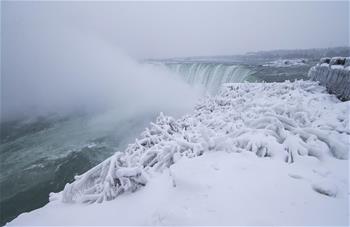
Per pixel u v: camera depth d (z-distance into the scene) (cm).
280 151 414
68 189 475
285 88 1116
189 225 253
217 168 381
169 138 754
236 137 509
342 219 240
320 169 346
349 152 391
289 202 274
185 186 344
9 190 1695
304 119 560
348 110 614
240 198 290
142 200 375
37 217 410
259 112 648
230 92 1330
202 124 794
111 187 444
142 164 562
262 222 241
